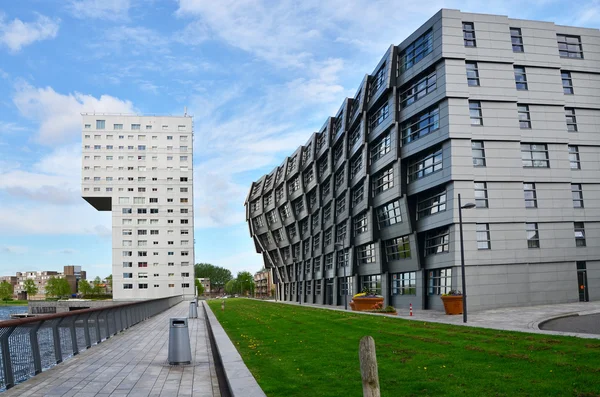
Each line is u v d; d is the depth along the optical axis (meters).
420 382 10.06
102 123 115.31
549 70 40.56
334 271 63.62
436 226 38.41
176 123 117.50
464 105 37.28
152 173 115.38
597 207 40.88
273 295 155.62
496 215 36.88
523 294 36.84
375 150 49.56
